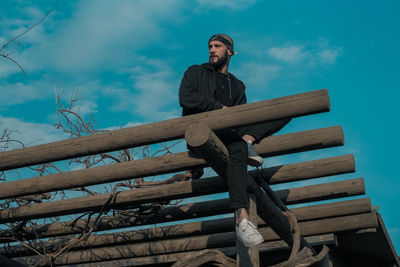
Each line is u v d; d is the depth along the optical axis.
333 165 4.29
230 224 5.38
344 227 5.70
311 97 3.07
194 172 4.44
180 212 4.94
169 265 7.22
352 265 8.23
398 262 7.91
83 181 3.94
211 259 3.63
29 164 3.69
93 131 4.79
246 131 3.80
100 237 5.66
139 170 3.85
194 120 3.32
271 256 7.11
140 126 3.44
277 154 3.88
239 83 4.22
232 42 4.18
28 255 5.73
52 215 4.64
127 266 6.88
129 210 4.93
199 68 3.93
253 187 4.00
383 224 6.86
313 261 4.18
